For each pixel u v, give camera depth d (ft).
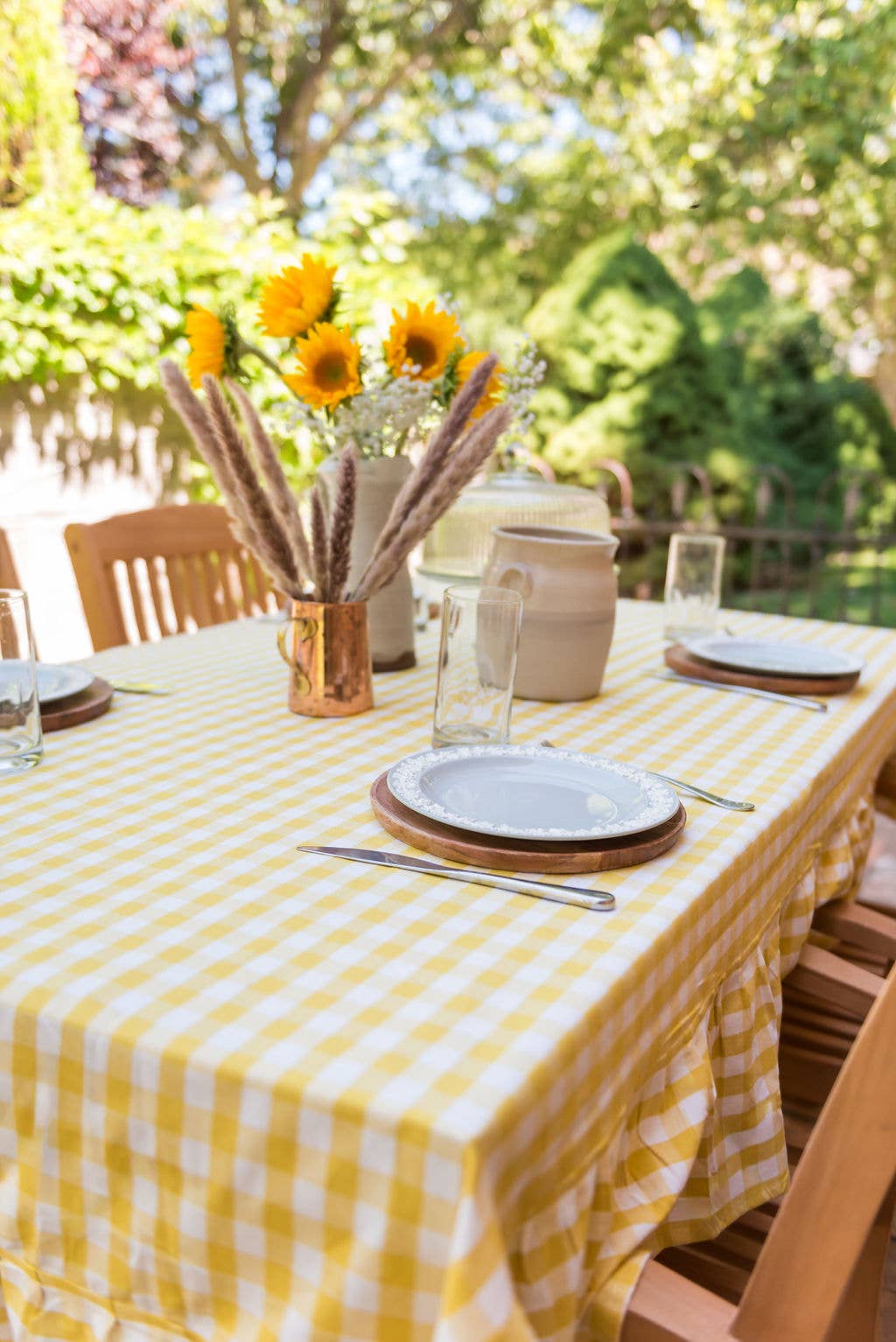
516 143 24.88
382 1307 1.95
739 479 19.65
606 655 4.85
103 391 12.30
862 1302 3.33
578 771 3.49
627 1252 2.46
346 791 3.51
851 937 4.71
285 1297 2.04
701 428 19.27
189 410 3.92
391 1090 1.95
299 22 23.26
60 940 2.46
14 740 3.59
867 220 21.35
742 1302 2.44
